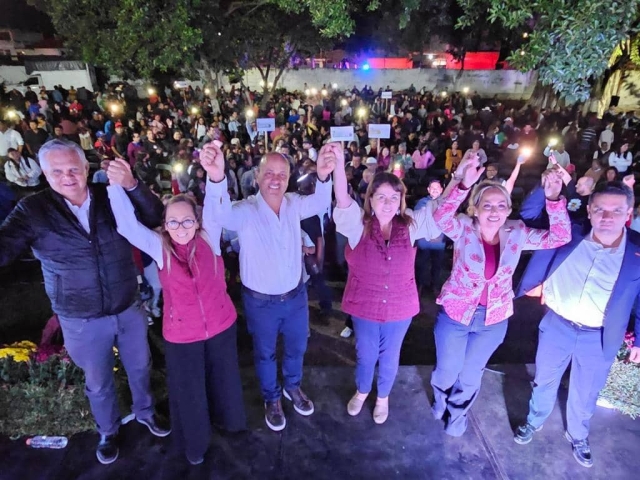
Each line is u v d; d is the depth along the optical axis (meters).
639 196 11.09
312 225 5.10
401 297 3.00
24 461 3.09
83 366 2.91
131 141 13.82
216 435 3.27
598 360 2.92
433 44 31.31
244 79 26.55
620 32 4.83
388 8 16.09
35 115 15.23
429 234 2.97
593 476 2.99
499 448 3.19
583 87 5.12
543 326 3.06
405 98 22.14
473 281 2.86
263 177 2.82
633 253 2.73
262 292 2.99
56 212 2.64
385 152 11.49
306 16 16.25
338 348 5.41
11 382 3.48
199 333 2.77
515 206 10.41
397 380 3.80
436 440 3.25
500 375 3.89
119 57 12.50
